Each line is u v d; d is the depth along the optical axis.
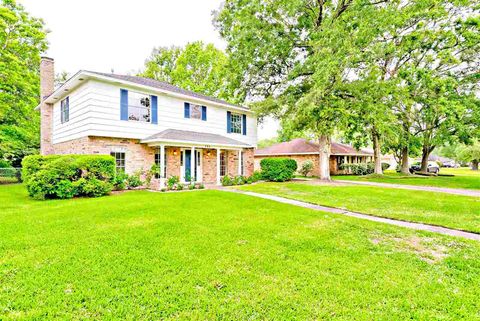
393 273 3.52
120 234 4.89
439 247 4.59
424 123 22.47
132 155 12.47
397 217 7.09
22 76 16.14
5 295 2.81
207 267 3.57
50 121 15.40
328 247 4.44
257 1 15.05
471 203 9.02
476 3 13.53
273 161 16.98
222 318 2.52
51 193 9.30
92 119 11.06
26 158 9.65
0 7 14.16
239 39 15.79
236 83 18.38
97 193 9.95
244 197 9.55
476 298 2.93
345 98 15.33
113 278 3.22
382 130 14.91
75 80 11.40
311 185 14.35
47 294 2.85
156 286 3.06
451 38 13.71
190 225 5.59
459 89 17.27
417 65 15.39
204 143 13.27
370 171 27.84
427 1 13.07
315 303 2.78
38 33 16.84
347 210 8.11
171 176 13.84
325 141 17.89
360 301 2.83
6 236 4.70
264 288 3.06
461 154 42.19
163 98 13.67
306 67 14.95
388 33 14.32
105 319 2.46
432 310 2.70
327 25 13.80
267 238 4.84
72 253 3.96
